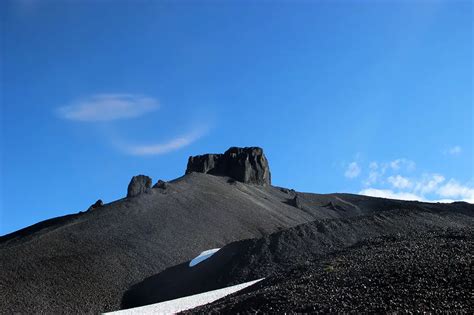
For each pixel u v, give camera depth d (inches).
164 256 4111.7
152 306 2466.8
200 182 6781.5
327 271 1530.5
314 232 3895.2
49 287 3351.4
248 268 3378.4
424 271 1203.9
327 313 1104.8
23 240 4992.6
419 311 996.6
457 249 1414.9
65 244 4237.2
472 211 5693.9
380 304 1082.1
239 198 6496.1
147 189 6028.5
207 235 4837.6
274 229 5570.9
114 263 3875.5
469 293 1026.7
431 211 5132.9
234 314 1289.4
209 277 3479.3
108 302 3326.8
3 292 3191.4
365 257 1615.4
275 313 1187.3
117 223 4849.9
